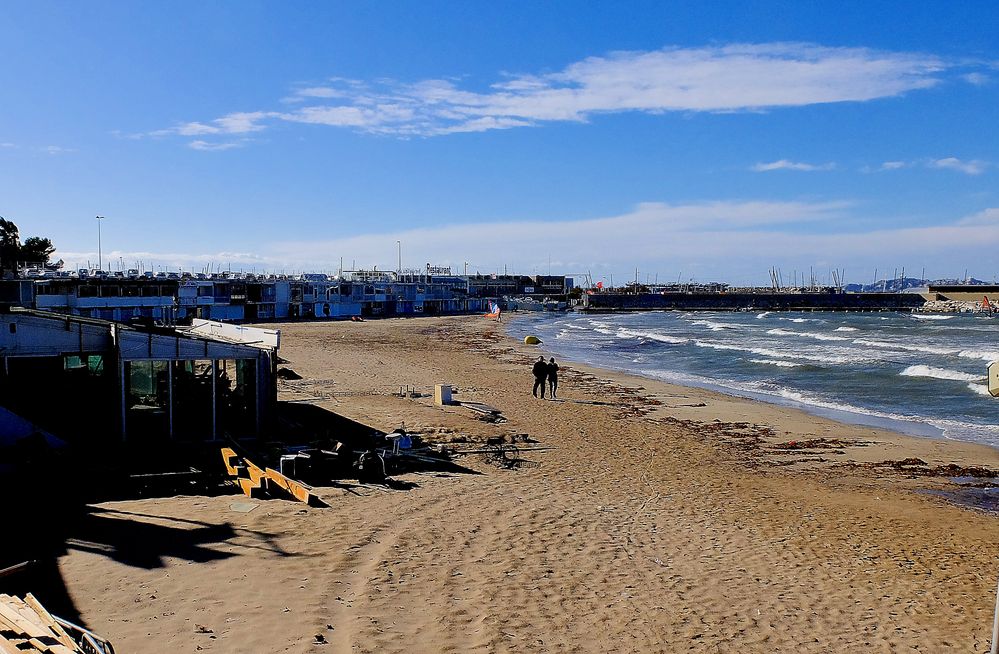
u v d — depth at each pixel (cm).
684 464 2239
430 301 13425
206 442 1928
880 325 10800
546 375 3466
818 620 1134
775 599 1205
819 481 2131
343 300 11262
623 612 1111
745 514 1731
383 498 1616
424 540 1363
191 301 8400
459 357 5522
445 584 1166
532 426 2656
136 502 1479
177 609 1014
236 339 2309
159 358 1862
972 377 4544
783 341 7738
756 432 2886
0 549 1194
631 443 2498
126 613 994
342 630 982
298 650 916
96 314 7106
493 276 19638
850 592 1261
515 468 2016
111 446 1794
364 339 6844
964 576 1366
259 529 1358
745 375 4850
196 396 1945
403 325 9512
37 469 1513
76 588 1064
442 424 2414
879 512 1811
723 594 1212
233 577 1134
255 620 994
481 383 3866
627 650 995
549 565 1283
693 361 5719
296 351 5156
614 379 4494
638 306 17775
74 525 1325
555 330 9681
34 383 1730
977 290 16788
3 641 806
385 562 1238
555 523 1524
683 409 3400
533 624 1047
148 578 1114
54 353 1747
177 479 1608
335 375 3756
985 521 1762
